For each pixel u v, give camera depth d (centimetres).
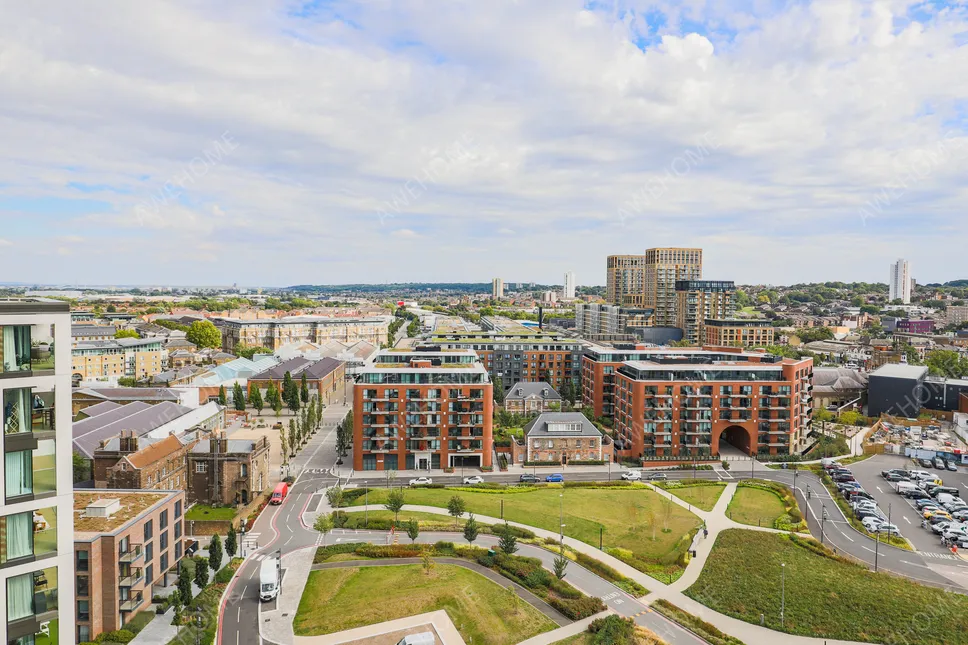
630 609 8406
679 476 14750
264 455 12975
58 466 4575
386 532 11012
